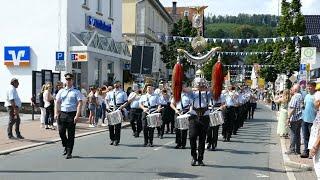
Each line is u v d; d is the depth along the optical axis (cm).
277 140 1967
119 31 3959
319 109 806
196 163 1262
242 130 2456
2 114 2772
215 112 1534
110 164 1240
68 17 2978
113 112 1650
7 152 1426
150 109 1680
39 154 1411
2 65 3047
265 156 1474
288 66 4306
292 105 1437
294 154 1452
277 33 4531
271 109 5253
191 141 1237
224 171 1175
